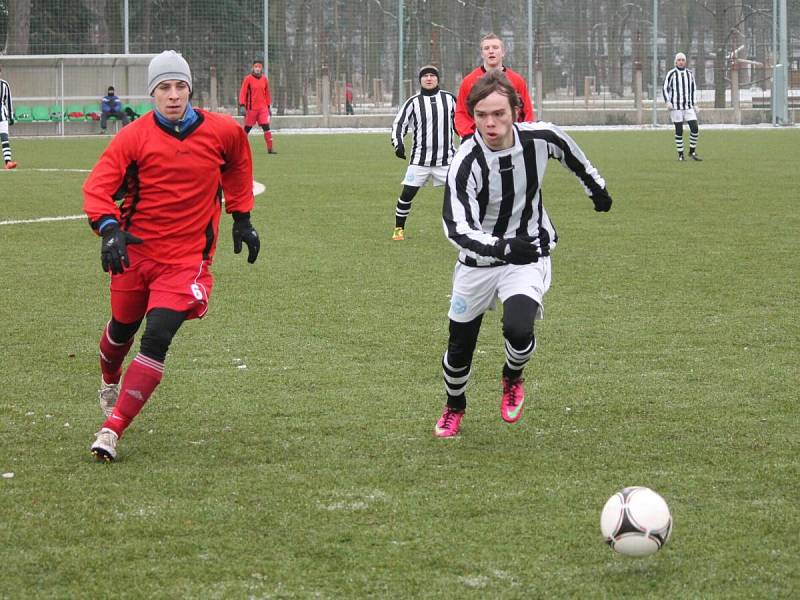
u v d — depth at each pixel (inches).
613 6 2655.0
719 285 653.3
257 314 580.4
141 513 300.8
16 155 1796.3
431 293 637.9
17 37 2475.4
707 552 272.4
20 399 422.9
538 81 2620.6
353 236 877.2
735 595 248.5
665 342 513.0
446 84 2632.9
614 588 252.1
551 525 290.7
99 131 2390.5
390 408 409.1
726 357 484.7
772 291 634.2
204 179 353.1
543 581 255.9
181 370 466.6
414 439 370.3
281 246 821.9
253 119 1808.6
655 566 264.2
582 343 512.4
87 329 547.5
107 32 2481.5
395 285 662.5
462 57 2632.9
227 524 292.8
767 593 249.8
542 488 320.2
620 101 2687.0
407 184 850.1
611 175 1376.7
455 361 366.3
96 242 844.0
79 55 2336.4
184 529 289.1
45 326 553.9
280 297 626.2
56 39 2475.4
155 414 401.7
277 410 406.3
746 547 275.6
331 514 299.7
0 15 2610.7
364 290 646.5
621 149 1865.2
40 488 321.7
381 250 804.0
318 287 656.4
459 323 362.9
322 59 2613.2
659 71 2721.5
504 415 373.1
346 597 248.1
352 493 316.5
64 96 2368.4
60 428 384.5
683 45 2726.4
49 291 646.5
